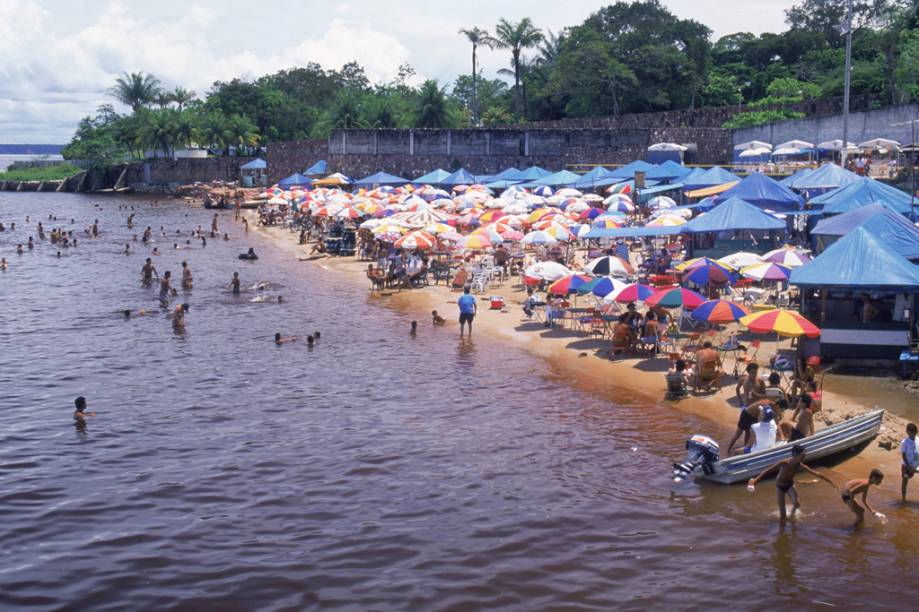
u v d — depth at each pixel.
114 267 50.25
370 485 17.34
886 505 15.72
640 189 48.47
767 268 26.80
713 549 14.38
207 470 18.19
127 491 17.09
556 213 44.97
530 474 17.81
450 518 15.77
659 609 12.62
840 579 13.30
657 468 17.98
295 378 25.58
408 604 12.80
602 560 14.11
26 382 25.12
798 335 20.94
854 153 55.56
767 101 89.69
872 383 21.92
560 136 84.19
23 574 13.73
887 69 77.69
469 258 44.97
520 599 12.93
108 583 13.47
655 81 107.88
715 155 81.50
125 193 136.00
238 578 13.61
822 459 17.69
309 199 66.88
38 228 71.06
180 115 133.88
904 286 22.12
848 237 23.56
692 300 24.77
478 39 120.75
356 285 42.91
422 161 86.50
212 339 30.95
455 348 28.97
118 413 22.16
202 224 80.44
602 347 28.12
